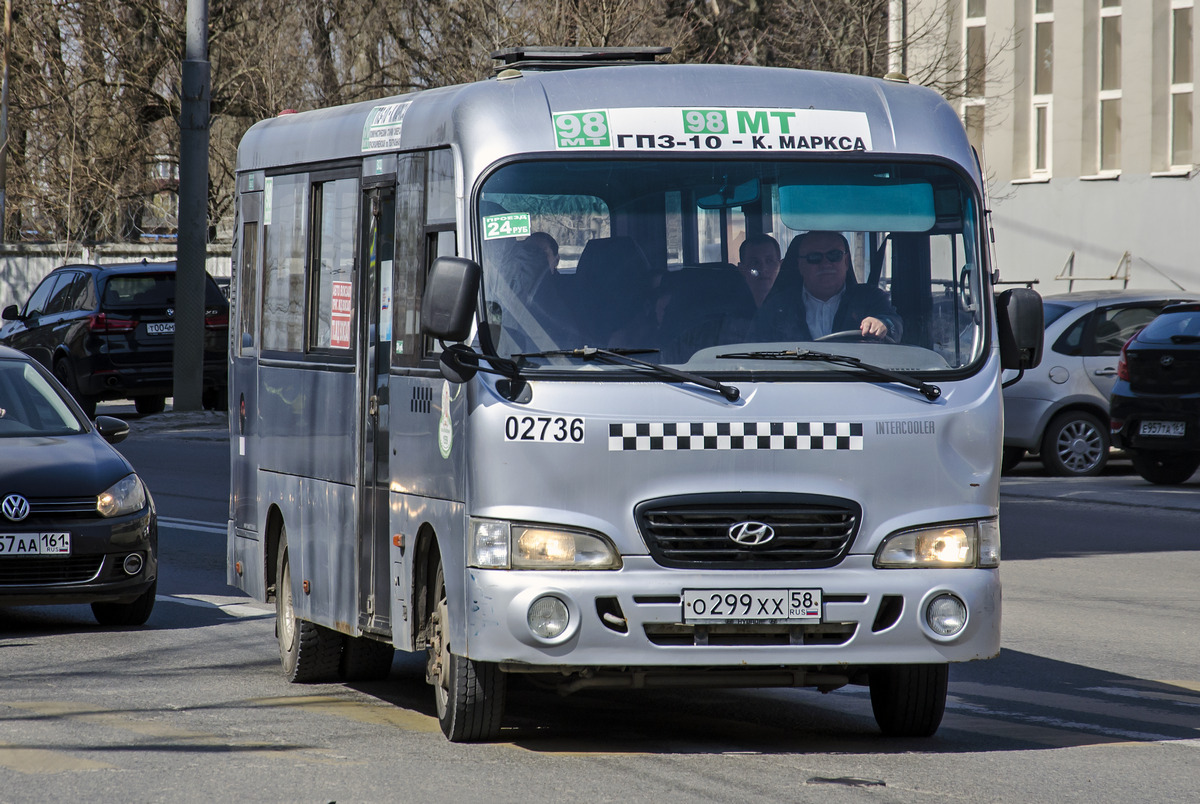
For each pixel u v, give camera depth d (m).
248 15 108.88
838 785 18.08
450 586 19.72
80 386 73.50
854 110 20.66
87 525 29.47
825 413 19.34
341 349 23.69
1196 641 28.91
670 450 19.02
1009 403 56.94
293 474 25.44
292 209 25.92
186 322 73.38
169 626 30.78
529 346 19.25
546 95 20.19
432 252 20.86
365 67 105.88
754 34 91.00
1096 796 17.70
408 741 20.53
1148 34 93.25
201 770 18.66
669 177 19.97
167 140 117.69
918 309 20.17
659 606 18.81
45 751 19.64
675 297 19.62
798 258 20.00
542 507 18.88
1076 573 37.06
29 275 116.44
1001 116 99.38
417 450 20.89
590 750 20.05
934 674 20.58
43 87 115.00
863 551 19.27
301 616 24.94
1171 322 53.19
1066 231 97.44
